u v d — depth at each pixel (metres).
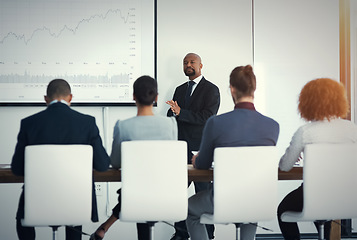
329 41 5.01
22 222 2.85
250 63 4.97
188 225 3.23
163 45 4.92
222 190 2.80
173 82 4.91
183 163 2.83
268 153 2.81
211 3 4.95
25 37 4.79
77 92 4.82
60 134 2.93
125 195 2.80
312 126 2.95
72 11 4.83
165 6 4.92
